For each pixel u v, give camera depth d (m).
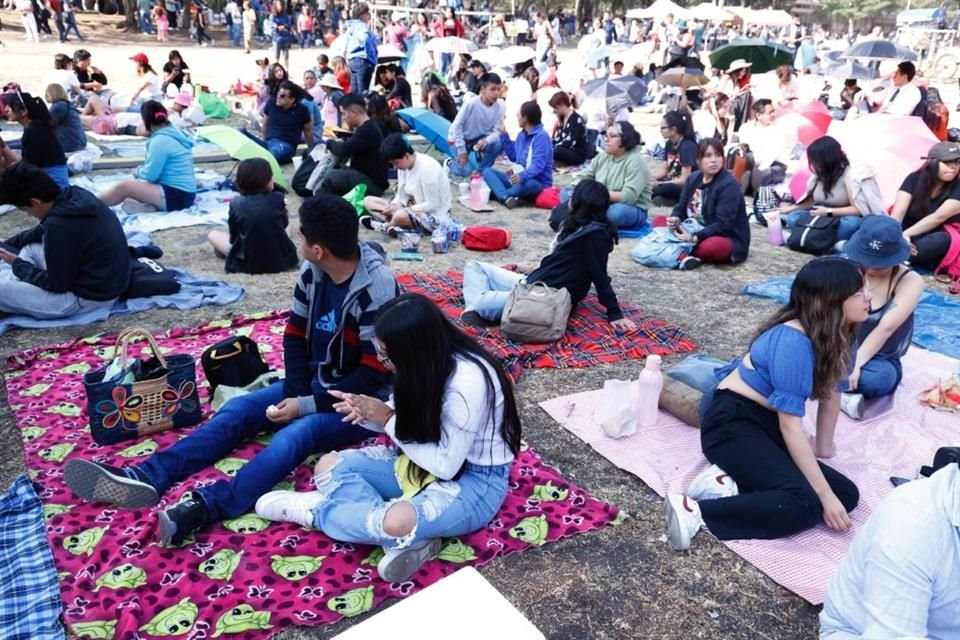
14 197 4.52
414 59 19.08
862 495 3.26
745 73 13.30
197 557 2.77
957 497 1.71
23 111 7.17
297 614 2.51
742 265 6.70
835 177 6.86
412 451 2.71
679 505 2.90
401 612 1.58
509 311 4.71
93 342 4.56
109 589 2.59
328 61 13.91
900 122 7.71
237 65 21.95
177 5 30.72
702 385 3.86
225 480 2.98
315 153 8.59
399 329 2.50
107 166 9.34
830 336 2.84
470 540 2.91
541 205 8.58
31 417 3.72
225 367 3.81
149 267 5.39
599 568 2.83
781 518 2.88
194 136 11.30
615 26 29.86
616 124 7.53
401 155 6.94
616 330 4.98
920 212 6.18
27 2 23.72
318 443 3.18
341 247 3.07
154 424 3.56
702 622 2.60
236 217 5.91
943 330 5.15
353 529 2.71
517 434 2.85
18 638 2.39
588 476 3.44
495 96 9.74
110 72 18.58
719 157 6.46
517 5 49.69
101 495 2.91
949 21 33.66
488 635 1.53
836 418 3.38
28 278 4.77
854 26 50.28
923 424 3.89
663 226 7.43
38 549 2.79
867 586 1.81
